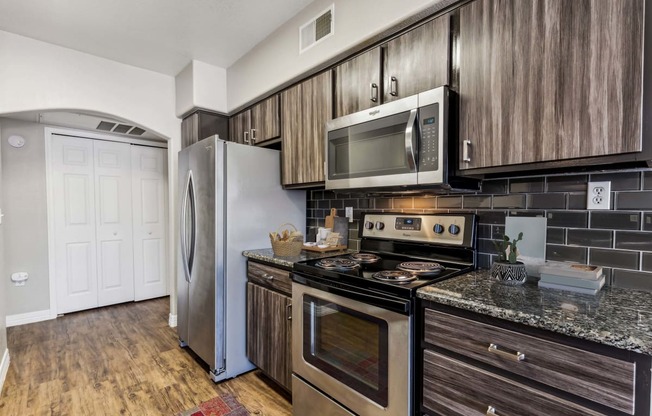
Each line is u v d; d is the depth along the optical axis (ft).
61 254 11.68
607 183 4.19
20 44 7.98
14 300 10.74
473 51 4.40
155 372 7.68
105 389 6.97
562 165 3.73
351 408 4.76
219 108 9.85
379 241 6.68
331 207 8.16
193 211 7.91
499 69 4.13
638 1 3.14
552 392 2.96
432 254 5.82
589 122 3.45
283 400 6.61
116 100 9.43
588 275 3.77
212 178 7.17
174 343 9.29
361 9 5.79
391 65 5.45
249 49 8.80
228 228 7.25
